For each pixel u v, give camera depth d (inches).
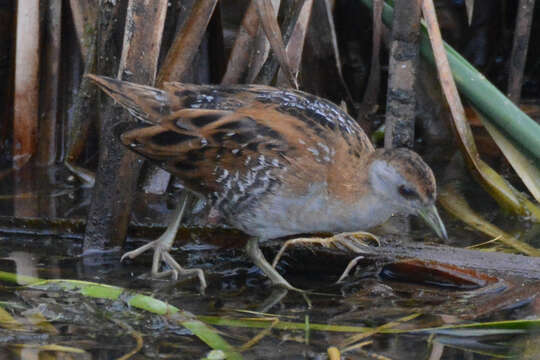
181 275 311.7
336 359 237.9
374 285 307.3
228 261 330.6
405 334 260.2
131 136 291.1
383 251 319.9
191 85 306.5
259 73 377.7
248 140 287.0
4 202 358.0
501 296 289.0
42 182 385.7
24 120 399.9
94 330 257.8
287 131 289.9
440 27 479.8
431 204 287.3
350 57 472.4
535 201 378.9
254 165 286.2
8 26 414.0
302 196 289.6
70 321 263.7
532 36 484.4
